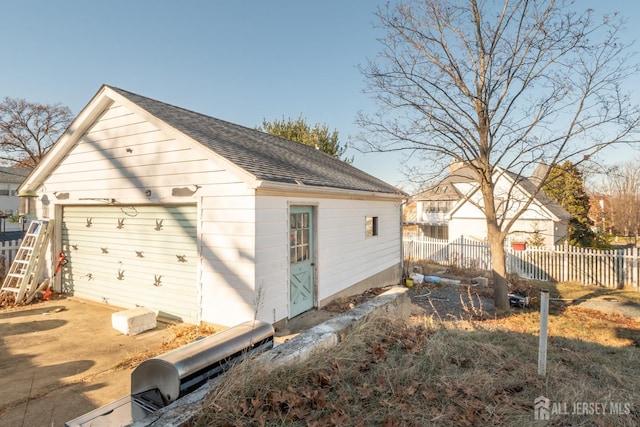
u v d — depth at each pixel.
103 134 7.27
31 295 7.68
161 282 6.66
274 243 6.04
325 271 7.80
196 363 2.54
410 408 2.56
